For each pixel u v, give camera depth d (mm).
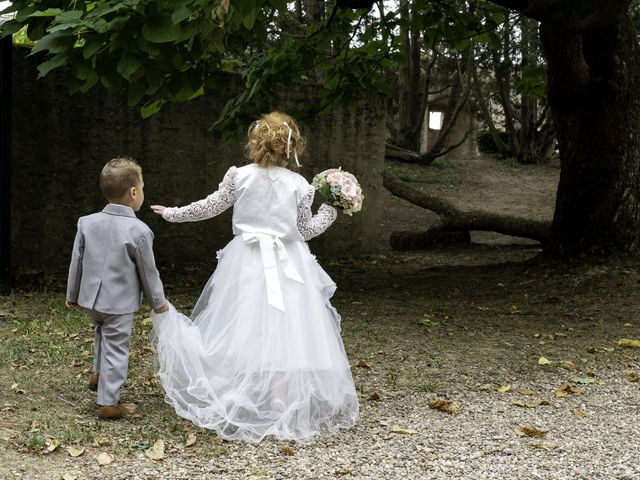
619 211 8898
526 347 6023
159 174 10625
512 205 18672
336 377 4051
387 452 3627
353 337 6215
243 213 4078
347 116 12070
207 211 4090
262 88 8664
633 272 8438
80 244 3990
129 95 6258
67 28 5477
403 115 24172
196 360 3973
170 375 4023
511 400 4594
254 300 3965
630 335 6508
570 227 9188
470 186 21422
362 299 8336
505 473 3361
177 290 8719
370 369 5246
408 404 4473
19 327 6281
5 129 8031
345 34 9672
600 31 8695
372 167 12375
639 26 15594
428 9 9258
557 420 4195
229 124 8641
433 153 23406
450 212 12906
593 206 9000
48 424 3793
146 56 5629
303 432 3836
